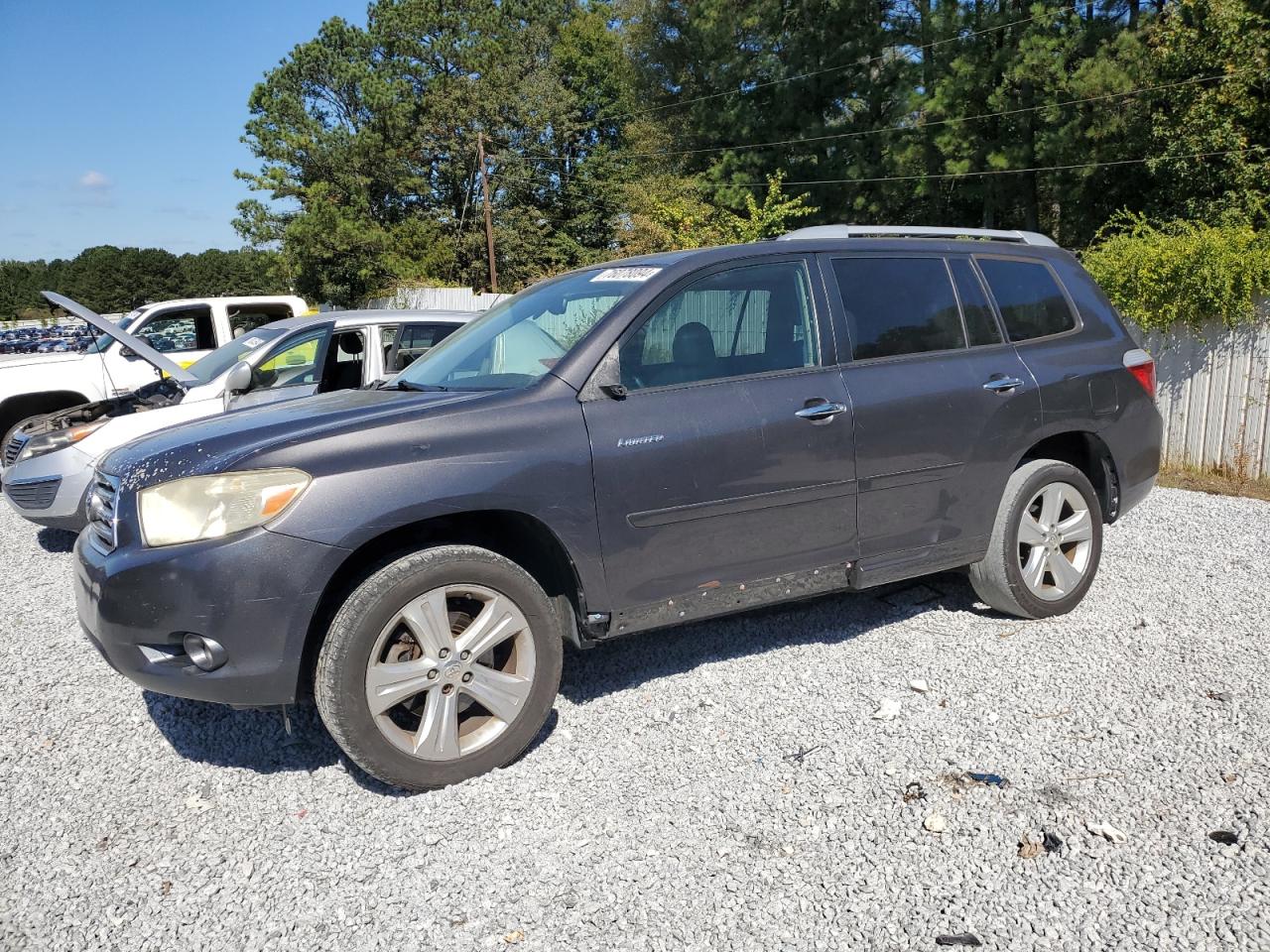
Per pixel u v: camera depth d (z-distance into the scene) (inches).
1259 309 304.5
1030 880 101.8
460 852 111.7
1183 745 128.8
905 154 1173.7
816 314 154.9
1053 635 170.4
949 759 127.9
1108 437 181.8
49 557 263.6
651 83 1673.2
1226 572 205.6
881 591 196.9
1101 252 346.0
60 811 124.6
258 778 131.7
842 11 1298.0
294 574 116.3
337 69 2064.5
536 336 148.5
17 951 97.0
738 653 167.9
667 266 147.9
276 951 95.7
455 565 123.2
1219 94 780.6
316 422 128.9
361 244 1733.5
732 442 141.2
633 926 97.2
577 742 137.5
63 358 368.5
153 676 119.4
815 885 102.7
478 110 1998.0
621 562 135.2
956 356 166.4
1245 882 99.3
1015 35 1061.1
